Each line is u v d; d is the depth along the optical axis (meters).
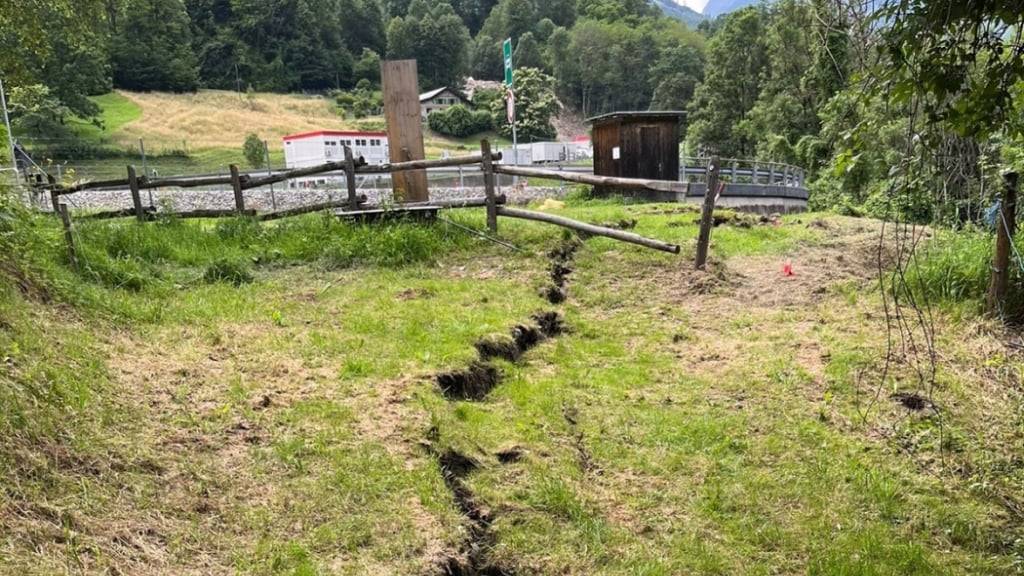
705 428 4.11
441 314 5.40
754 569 3.02
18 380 3.08
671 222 9.48
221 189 19.67
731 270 7.18
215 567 2.50
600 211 10.84
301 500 2.94
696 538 3.19
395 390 4.01
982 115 3.10
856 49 3.29
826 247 8.21
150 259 6.75
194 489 2.88
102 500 2.64
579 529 3.12
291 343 4.64
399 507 2.98
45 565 2.18
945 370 4.76
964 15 2.72
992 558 3.17
